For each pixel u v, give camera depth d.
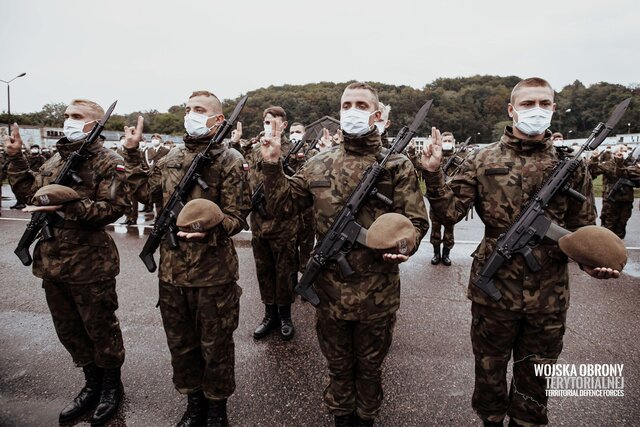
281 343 3.58
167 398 2.79
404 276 5.44
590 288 4.88
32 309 4.34
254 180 3.82
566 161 2.04
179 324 2.42
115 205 2.57
